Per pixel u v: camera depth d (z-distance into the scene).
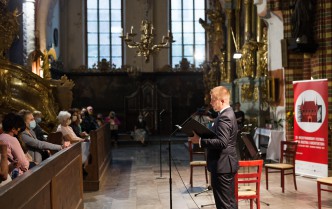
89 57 24.67
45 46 18.66
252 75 16.05
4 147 4.57
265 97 14.81
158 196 8.28
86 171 9.03
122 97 23.70
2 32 13.45
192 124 4.70
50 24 21.19
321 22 10.34
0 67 13.09
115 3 24.80
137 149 18.00
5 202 2.84
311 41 10.46
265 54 14.94
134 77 23.23
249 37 16.39
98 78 23.77
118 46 24.78
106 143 12.20
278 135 12.19
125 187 9.32
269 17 12.98
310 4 10.47
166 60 24.31
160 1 24.50
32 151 6.77
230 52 18.91
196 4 25.14
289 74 11.77
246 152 7.43
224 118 4.68
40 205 3.92
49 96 14.23
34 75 13.73
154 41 24.45
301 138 9.61
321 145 9.12
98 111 23.67
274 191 8.41
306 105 9.41
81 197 6.80
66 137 8.39
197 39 25.14
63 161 5.20
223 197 4.71
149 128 23.03
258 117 14.98
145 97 23.30
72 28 24.31
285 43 11.67
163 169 11.87
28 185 3.47
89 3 24.64
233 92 18.34
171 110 23.38
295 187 8.51
